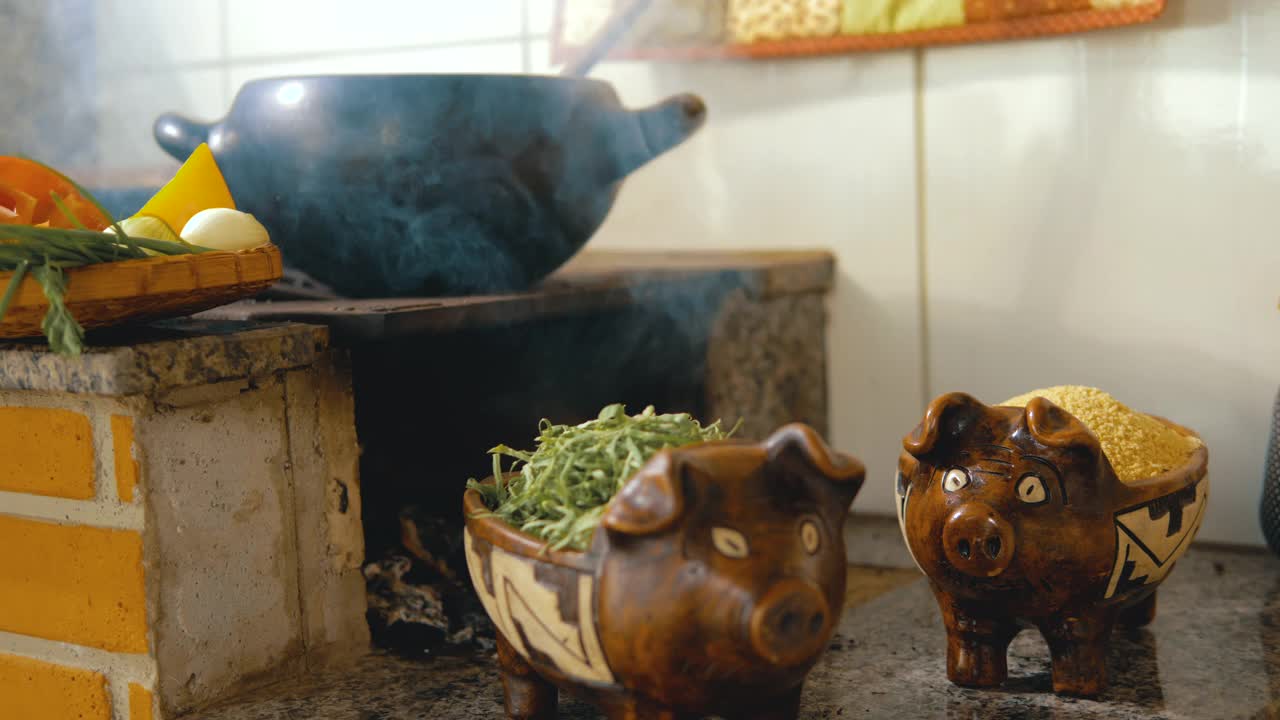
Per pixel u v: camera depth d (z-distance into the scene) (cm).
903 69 157
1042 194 151
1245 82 139
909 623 119
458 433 137
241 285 98
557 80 118
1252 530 144
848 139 163
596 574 76
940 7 150
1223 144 140
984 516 89
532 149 117
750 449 76
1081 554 90
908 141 158
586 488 84
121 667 98
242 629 103
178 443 97
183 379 95
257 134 115
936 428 92
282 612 106
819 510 77
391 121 112
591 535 79
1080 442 88
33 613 102
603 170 124
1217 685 100
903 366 164
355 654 113
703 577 73
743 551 73
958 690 101
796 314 162
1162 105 143
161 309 95
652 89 175
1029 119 151
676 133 125
